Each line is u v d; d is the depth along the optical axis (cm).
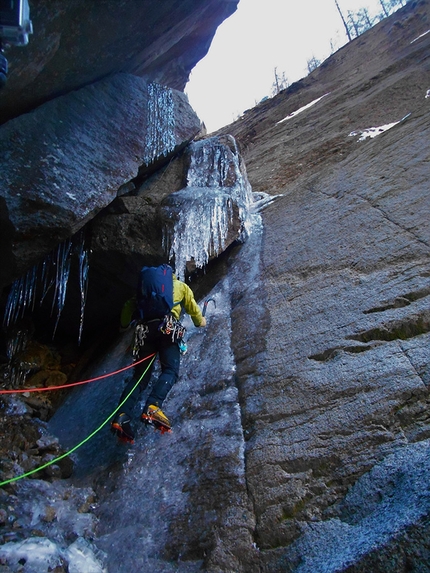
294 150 768
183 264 448
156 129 505
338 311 315
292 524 216
